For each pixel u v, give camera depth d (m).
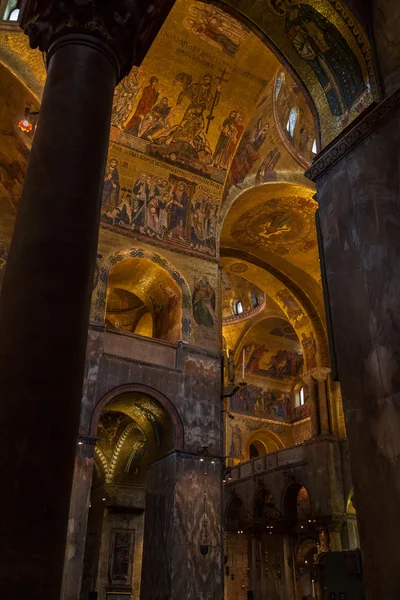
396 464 5.35
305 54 7.78
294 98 19.38
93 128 5.23
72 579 11.55
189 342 16.00
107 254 15.59
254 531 24.98
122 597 21.89
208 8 14.75
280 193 20.59
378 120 6.63
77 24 5.64
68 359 4.24
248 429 30.39
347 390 6.18
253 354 31.42
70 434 4.07
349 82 7.43
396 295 5.89
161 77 16.34
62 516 3.81
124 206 16.42
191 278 16.86
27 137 14.91
